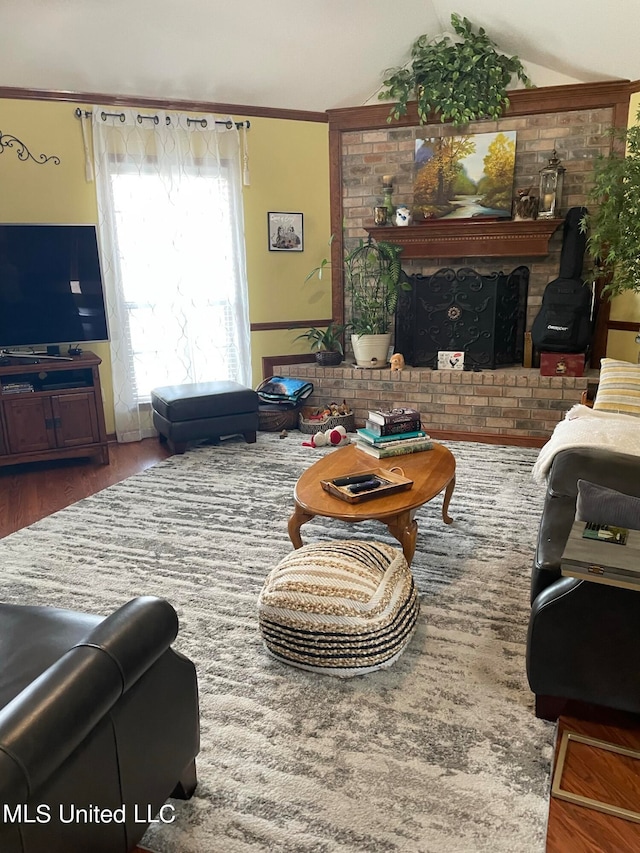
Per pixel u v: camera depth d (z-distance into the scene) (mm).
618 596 1658
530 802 1589
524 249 4676
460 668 2105
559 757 1717
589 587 1676
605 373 3504
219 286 5074
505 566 2793
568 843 1478
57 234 4273
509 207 4789
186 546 3045
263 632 2145
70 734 1100
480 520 3275
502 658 2154
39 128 4387
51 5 3779
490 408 4695
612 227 3852
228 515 3408
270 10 4137
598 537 1668
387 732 1827
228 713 1912
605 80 4398
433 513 3367
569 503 2184
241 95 4773
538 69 4582
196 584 2682
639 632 1665
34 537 3184
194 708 1587
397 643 2074
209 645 2252
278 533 3172
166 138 4648
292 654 2086
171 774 1502
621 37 3832
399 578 2189
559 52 4266
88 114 4457
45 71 4211
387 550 2312
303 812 1571
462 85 4594
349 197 5215
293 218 5176
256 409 4652
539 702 1867
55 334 4402
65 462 4480
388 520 2580
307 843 1488
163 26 4094
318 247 5309
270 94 4828
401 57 4758
